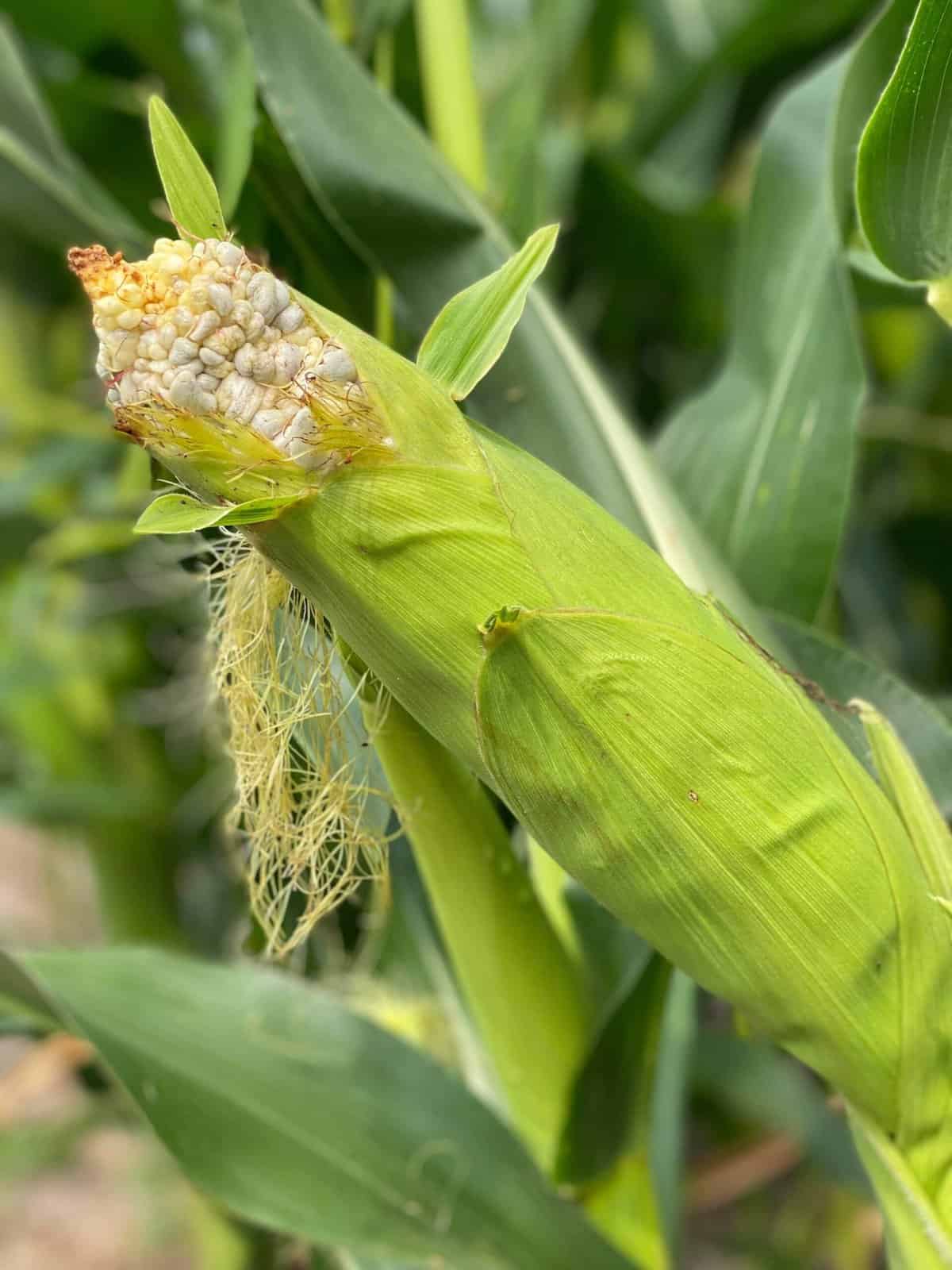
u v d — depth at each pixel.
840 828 0.28
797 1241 0.85
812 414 0.45
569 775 0.26
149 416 0.25
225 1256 0.71
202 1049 0.44
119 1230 1.05
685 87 0.82
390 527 0.25
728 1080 0.67
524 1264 0.41
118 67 0.74
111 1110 0.67
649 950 0.37
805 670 0.42
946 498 0.75
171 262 0.24
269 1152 0.42
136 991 0.44
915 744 0.41
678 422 0.54
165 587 0.67
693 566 0.39
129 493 0.60
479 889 0.38
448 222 0.43
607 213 0.74
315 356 0.25
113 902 0.77
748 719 0.26
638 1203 0.43
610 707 0.26
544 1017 0.40
